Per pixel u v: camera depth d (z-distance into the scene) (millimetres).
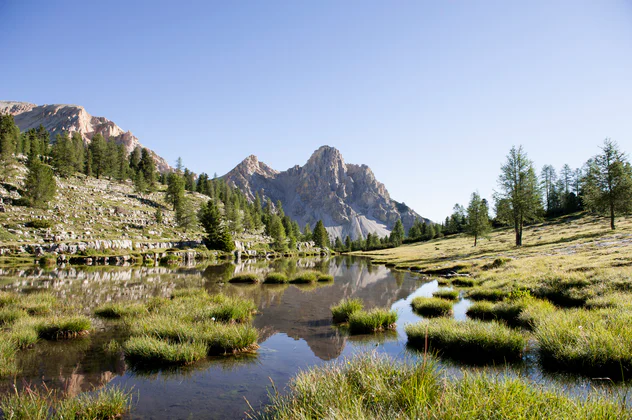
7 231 52312
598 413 4031
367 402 4918
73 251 51344
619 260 20234
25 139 108125
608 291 13641
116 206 84938
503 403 4238
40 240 53344
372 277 32375
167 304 14945
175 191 101125
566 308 13328
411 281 28688
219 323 11492
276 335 11508
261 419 5551
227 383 7316
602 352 7031
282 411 5141
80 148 120062
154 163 131125
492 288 19250
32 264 41781
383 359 7082
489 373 7148
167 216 94188
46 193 66438
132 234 70938
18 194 67250
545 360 8109
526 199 46562
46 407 5723
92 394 6625
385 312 12805
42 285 23047
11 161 73500
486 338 8695
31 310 13859
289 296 20219
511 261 29688
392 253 85500
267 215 156000
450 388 4688
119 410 5863
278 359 8922
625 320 8664
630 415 3979
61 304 15539
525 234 61906
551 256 29453
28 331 10211
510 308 13242
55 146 101750
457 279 25391
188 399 6516
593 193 45844
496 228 88438
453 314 14344
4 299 14727
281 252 103375
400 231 145250
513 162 48812
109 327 12125
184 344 8984
